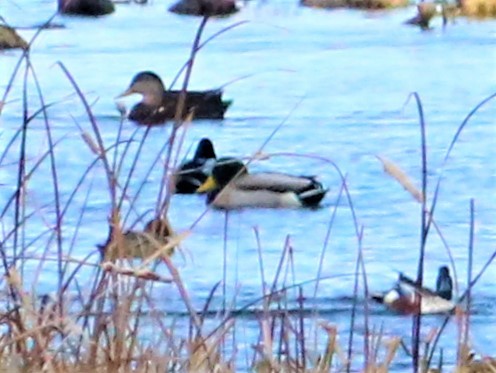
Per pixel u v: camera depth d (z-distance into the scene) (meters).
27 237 8.59
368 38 30.98
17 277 5.87
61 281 6.19
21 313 6.22
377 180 18.84
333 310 10.67
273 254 13.91
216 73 26.89
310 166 19.89
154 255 5.88
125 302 5.97
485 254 14.22
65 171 12.81
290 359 6.47
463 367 6.19
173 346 5.98
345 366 6.28
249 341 7.23
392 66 27.97
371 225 16.08
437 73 27.06
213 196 15.80
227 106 21.95
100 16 29.62
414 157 20.23
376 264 13.62
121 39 28.91
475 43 30.31
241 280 11.59
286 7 32.22
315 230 15.62
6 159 11.72
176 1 31.28
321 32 31.17
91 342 5.76
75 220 11.08
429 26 31.81
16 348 5.71
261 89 25.22
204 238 13.98
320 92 25.17
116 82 24.47
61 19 27.45
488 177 18.58
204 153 16.50
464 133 21.31
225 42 29.56
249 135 21.62
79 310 6.37
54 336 6.06
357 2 32.97
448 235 15.28
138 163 12.33
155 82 17.27
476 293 11.75
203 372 5.87
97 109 18.69
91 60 26.44
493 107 23.48
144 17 31.00
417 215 16.62
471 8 31.89
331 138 21.75
